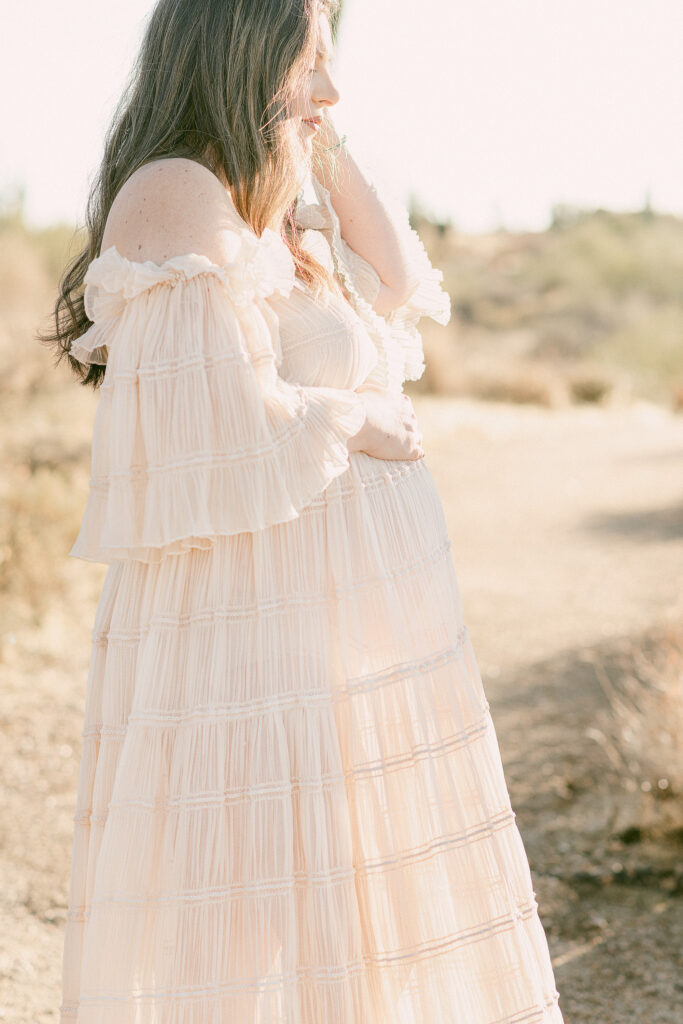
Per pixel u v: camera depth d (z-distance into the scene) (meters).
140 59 1.78
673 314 28.25
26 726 4.43
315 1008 1.65
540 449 12.99
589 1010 2.70
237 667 1.68
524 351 29.09
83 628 5.67
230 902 1.64
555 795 4.02
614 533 8.56
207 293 1.60
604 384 19.78
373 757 1.72
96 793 1.75
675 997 2.75
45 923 3.07
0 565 5.85
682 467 11.27
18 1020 2.54
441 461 12.23
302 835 1.67
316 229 1.92
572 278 37.94
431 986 1.72
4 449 8.52
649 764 3.80
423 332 20.98
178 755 1.67
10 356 11.41
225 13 1.69
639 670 4.86
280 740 1.67
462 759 1.81
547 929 3.13
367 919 1.72
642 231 43.19
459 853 1.77
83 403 10.52
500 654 5.77
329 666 1.71
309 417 1.65
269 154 1.71
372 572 1.76
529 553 8.08
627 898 3.29
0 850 3.47
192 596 1.70
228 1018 1.63
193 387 1.58
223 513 1.61
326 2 1.78
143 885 1.66
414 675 1.76
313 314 1.76
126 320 1.62
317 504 1.74
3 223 19.03
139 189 1.66
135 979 1.66
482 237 52.00
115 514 1.63
